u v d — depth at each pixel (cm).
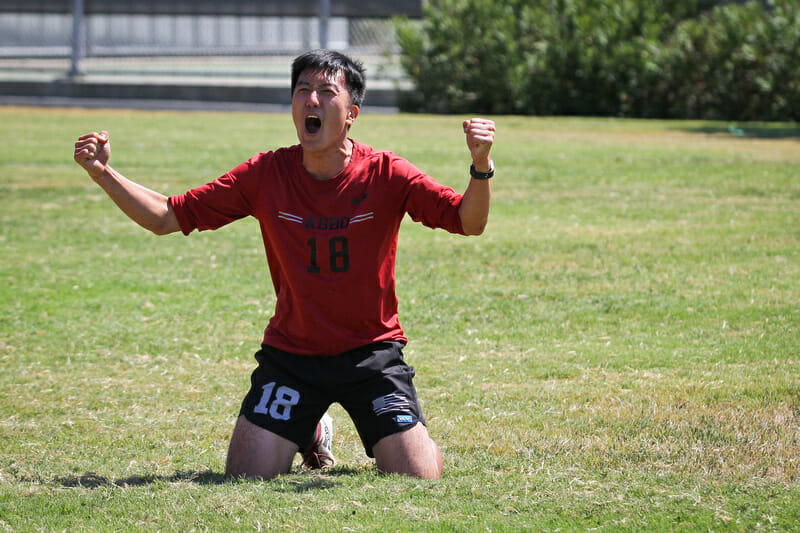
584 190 3706
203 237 2933
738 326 1930
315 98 1047
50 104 8262
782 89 7119
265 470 1084
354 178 1084
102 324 2002
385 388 1104
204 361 1764
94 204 3453
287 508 981
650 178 3959
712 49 7381
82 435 1388
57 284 2342
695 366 1678
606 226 3027
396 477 1080
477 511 977
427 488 1045
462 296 2209
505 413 1457
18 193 3634
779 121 7156
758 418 1396
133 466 1241
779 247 2661
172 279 2400
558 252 2664
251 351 1827
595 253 2641
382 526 935
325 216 1078
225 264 2570
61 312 2094
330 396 1112
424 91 8138
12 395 1573
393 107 8588
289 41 10150
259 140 5378
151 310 2116
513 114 8031
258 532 928
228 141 5309
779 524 941
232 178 1115
